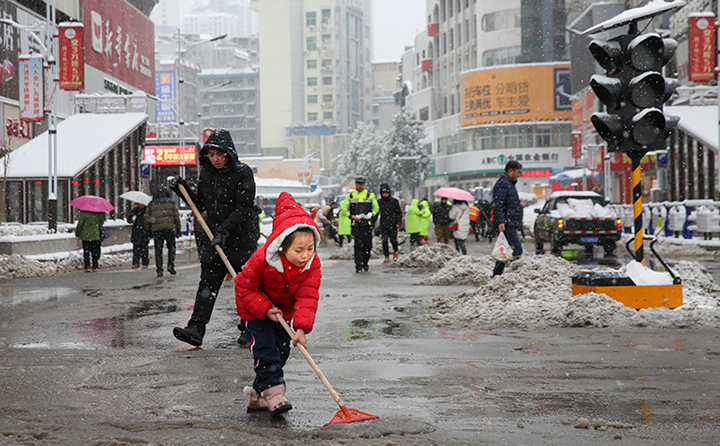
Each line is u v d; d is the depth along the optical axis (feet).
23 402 15.58
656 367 18.71
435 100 330.13
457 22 306.76
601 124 27.91
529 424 13.34
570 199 72.43
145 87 202.69
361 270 54.65
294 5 486.38
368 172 339.98
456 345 22.53
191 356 21.20
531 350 21.49
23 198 86.02
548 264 33.50
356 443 12.09
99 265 67.46
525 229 122.21
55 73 103.86
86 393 16.43
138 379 17.92
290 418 13.94
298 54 486.38
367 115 544.62
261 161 375.25
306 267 13.85
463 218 65.00
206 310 22.94
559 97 262.26
